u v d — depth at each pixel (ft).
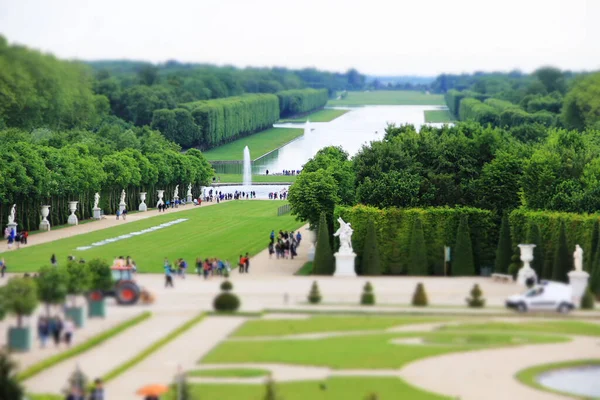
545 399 591.37
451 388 613.52
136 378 640.58
